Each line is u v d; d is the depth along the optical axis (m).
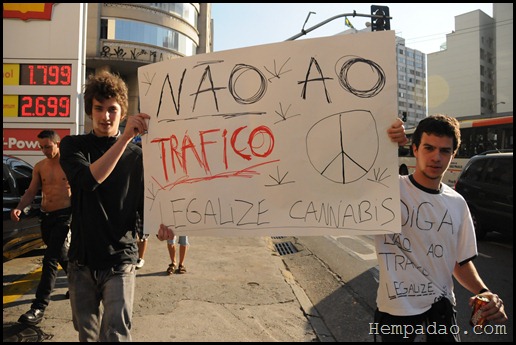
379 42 2.13
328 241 8.06
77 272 2.18
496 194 7.55
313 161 2.20
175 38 39.56
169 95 2.47
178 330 3.66
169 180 2.42
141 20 36.97
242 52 2.36
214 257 6.53
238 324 3.85
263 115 2.30
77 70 7.73
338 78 2.18
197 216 2.35
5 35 7.66
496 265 6.16
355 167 2.12
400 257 1.97
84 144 2.30
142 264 5.80
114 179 2.26
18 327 3.62
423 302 1.89
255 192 2.29
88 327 2.12
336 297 4.79
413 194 2.02
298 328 3.81
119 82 2.40
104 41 35.66
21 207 4.04
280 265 6.11
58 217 3.96
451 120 1.97
